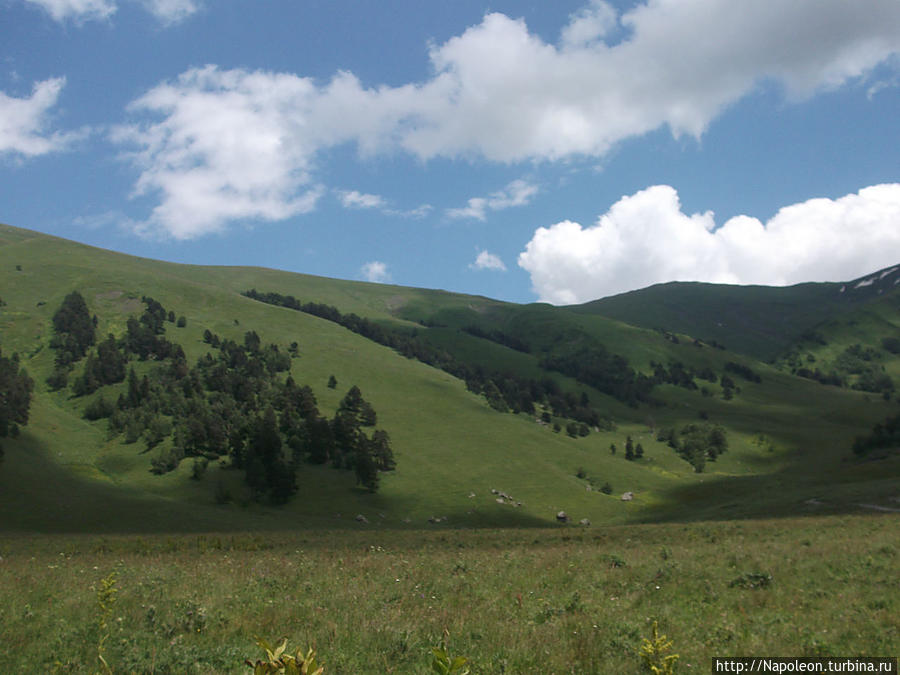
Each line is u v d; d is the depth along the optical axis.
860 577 16.31
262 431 144.50
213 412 164.00
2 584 16.83
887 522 35.19
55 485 115.25
